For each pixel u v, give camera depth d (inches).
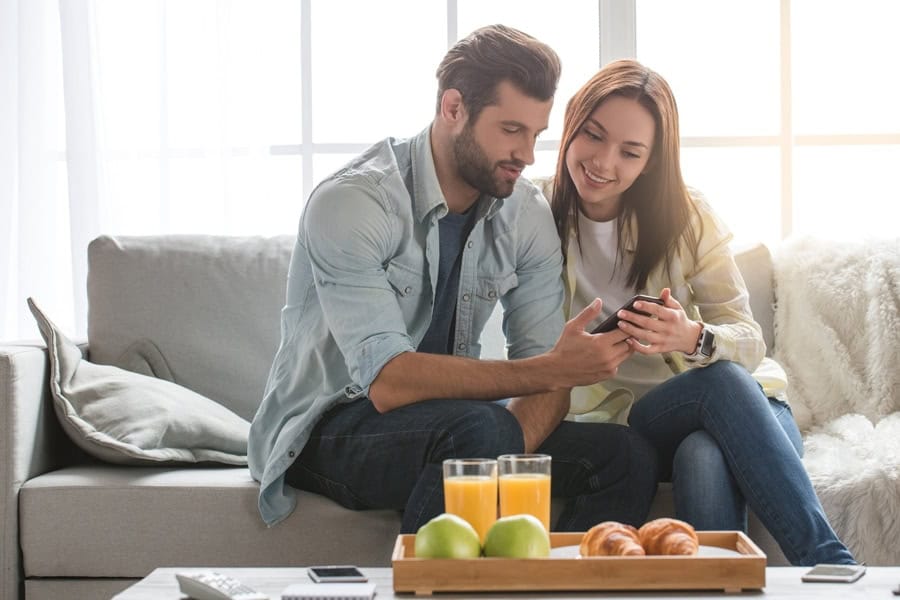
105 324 117.3
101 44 144.6
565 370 90.6
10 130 147.0
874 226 148.0
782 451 88.2
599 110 103.2
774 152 145.7
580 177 104.4
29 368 100.8
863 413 116.1
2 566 96.9
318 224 94.5
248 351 117.6
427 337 101.4
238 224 141.6
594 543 66.4
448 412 88.9
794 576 67.8
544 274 104.0
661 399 97.6
